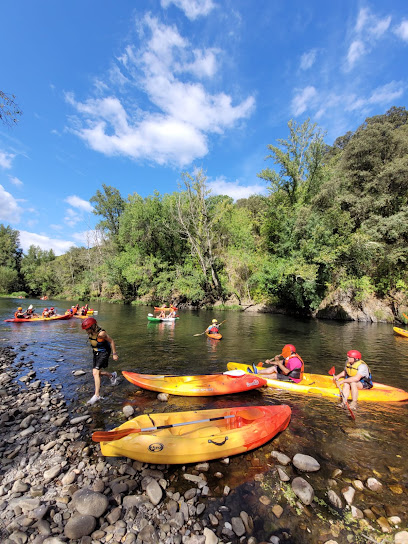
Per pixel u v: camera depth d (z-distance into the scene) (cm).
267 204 3136
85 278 4316
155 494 296
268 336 1310
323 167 2822
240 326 1667
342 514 280
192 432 394
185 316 2227
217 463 360
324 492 311
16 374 700
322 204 2277
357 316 2088
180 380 612
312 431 441
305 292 2183
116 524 265
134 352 930
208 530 255
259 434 397
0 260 5384
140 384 591
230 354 927
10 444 400
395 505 292
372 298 2102
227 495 303
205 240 3145
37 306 2855
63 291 4684
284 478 329
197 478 329
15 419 475
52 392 585
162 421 420
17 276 5141
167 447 356
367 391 568
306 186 2847
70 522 256
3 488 310
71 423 455
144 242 3497
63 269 4928
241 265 3067
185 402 541
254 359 870
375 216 2111
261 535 255
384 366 830
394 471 348
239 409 461
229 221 3459
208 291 3112
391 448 398
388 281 2077
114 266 3622
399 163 2156
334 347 1084
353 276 2125
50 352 930
